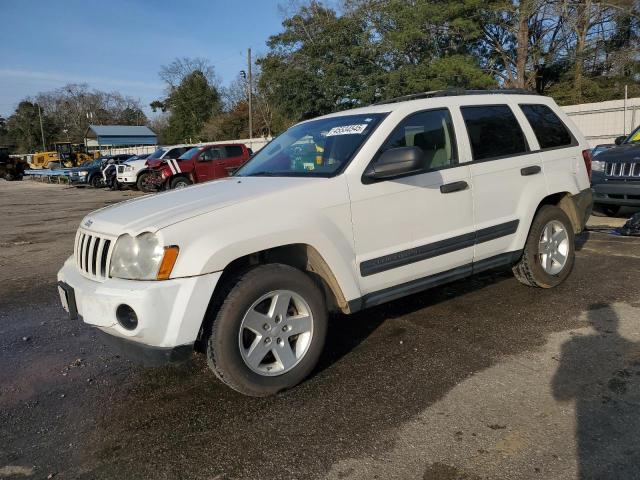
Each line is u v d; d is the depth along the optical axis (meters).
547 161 4.71
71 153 38.59
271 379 3.12
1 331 4.69
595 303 4.47
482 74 23.95
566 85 29.78
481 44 29.64
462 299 4.79
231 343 2.96
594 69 30.25
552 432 2.68
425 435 2.72
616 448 2.51
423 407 2.99
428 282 3.92
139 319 2.75
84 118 96.50
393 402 3.07
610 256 5.96
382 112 3.86
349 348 3.87
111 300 2.83
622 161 7.35
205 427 2.92
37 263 7.70
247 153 18.72
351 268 3.41
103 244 3.05
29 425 3.05
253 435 2.81
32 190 27.31
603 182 7.54
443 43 27.66
